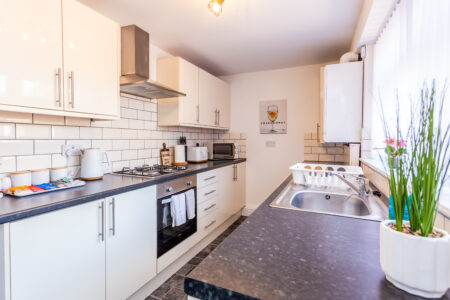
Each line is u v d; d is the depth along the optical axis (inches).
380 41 74.3
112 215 57.5
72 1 57.9
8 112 56.5
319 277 20.8
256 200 142.3
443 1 36.4
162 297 70.2
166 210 77.0
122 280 60.2
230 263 23.1
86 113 61.5
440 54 36.9
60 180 61.5
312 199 62.4
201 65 128.3
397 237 19.1
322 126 100.4
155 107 102.7
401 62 54.9
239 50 107.3
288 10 74.6
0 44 45.3
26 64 49.2
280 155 136.0
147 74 81.4
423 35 42.8
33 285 42.4
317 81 127.3
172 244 78.8
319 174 67.9
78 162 72.4
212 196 105.0
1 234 38.8
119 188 58.7
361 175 66.7
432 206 18.9
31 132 61.3
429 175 19.0
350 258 24.3
